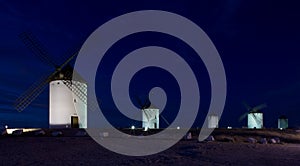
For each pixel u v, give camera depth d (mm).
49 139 20562
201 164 11633
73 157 12984
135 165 11062
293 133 29766
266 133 28719
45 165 10680
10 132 27281
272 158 13781
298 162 12516
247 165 11578
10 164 10719
